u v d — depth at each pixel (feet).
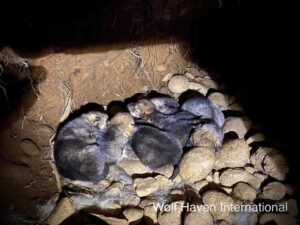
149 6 2.78
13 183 2.18
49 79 2.56
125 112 2.68
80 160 2.33
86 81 2.79
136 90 3.15
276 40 3.22
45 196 2.24
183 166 2.39
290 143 2.68
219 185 2.41
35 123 2.54
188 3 2.93
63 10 2.40
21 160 2.32
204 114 2.81
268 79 3.26
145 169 2.51
